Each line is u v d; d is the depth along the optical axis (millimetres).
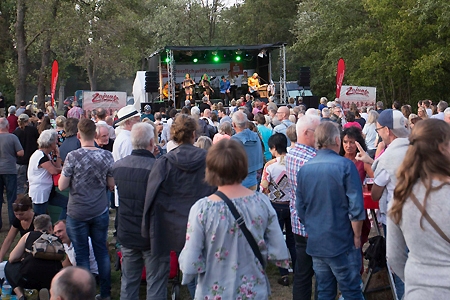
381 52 26719
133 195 4250
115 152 6152
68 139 7082
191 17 44594
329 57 30250
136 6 28156
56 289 2395
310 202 3996
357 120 11477
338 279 3955
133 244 4273
